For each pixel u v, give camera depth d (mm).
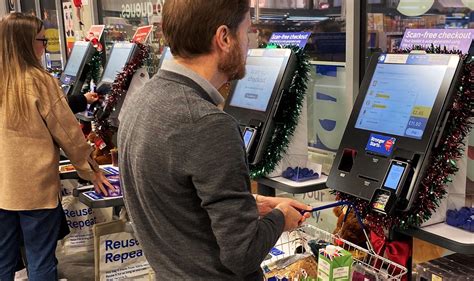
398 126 1827
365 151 1897
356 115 2000
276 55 2420
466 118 1706
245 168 1254
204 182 1206
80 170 2787
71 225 3611
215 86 1354
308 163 2451
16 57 2639
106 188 2811
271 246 1336
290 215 1461
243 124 2447
